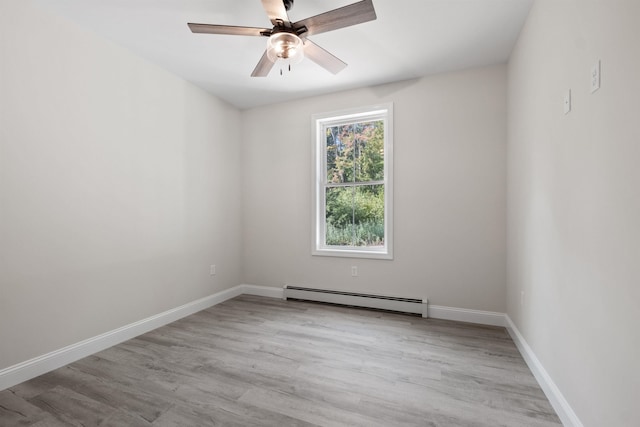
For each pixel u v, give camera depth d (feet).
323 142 12.17
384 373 6.52
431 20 7.29
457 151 9.83
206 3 6.68
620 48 3.56
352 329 9.04
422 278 10.30
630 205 3.37
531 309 6.81
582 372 4.45
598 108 4.05
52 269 6.79
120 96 8.32
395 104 10.62
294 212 12.37
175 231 10.07
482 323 9.51
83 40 7.44
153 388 5.98
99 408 5.35
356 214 11.66
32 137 6.45
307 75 10.15
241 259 13.21
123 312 8.34
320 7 6.77
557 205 5.39
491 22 7.34
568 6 4.97
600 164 4.00
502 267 9.34
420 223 10.30
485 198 9.53
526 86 7.22
